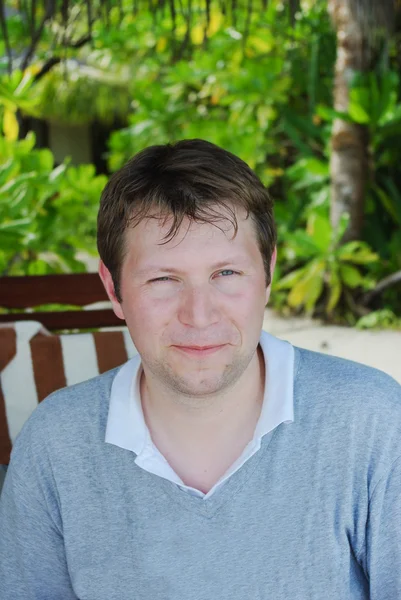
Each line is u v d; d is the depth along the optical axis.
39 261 3.29
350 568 1.04
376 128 6.09
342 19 5.78
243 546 0.97
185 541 0.98
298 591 0.98
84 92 9.18
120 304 1.02
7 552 1.12
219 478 1.03
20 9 2.58
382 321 6.02
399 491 0.98
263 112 6.70
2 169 3.07
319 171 6.36
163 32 5.96
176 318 0.94
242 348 0.96
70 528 1.03
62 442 1.04
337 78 5.97
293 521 0.97
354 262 6.16
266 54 6.53
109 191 0.98
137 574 1.00
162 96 7.14
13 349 1.79
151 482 0.99
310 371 1.01
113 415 1.01
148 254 0.94
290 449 0.97
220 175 0.92
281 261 6.91
